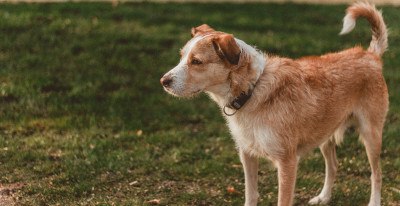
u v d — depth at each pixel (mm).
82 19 12422
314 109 5477
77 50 10906
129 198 6270
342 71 5766
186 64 5223
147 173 6914
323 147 6281
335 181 6930
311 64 5672
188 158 7387
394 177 7027
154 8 14273
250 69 5160
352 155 7605
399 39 12703
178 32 12336
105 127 8219
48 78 9523
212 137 8203
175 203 6223
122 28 12203
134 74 10133
